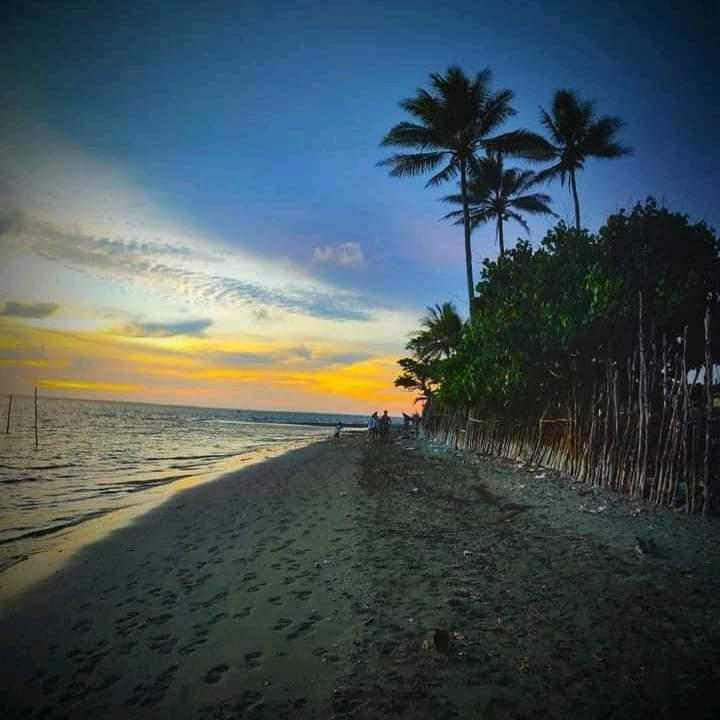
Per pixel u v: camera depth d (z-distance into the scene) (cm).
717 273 1235
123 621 464
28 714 325
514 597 468
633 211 1308
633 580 502
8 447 2675
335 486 1217
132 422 7025
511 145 2592
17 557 702
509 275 1723
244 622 439
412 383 4084
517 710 297
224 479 1480
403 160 2655
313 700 316
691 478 774
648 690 313
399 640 389
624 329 1146
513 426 1648
